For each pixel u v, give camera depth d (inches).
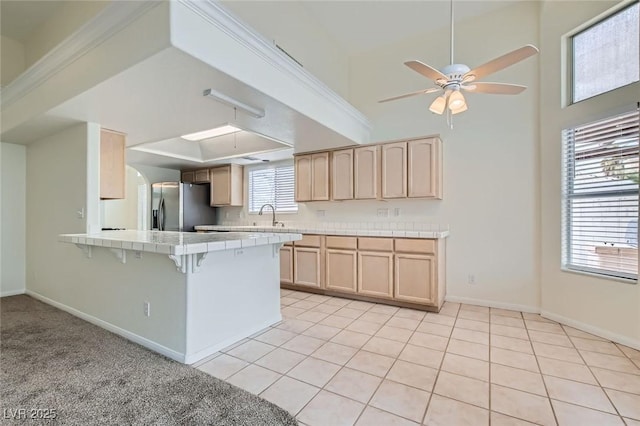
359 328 117.3
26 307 140.8
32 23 150.7
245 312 109.2
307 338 107.6
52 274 145.0
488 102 144.9
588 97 117.0
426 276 136.9
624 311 102.9
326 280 164.1
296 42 145.1
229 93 94.7
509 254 140.9
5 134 142.7
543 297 131.1
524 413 66.6
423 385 77.5
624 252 105.4
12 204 161.8
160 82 86.4
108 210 306.7
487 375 82.4
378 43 174.1
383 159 157.2
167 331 93.6
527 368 86.2
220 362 89.4
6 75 160.1
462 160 150.8
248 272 111.0
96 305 119.3
